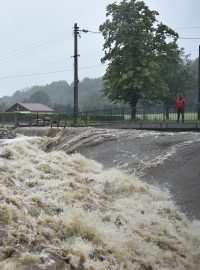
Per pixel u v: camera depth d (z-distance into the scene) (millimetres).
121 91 38875
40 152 20922
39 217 10461
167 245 11273
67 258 9055
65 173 16172
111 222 11703
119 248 10172
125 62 37812
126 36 37781
